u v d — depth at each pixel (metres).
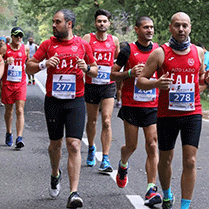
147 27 11.04
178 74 9.17
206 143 18.30
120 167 11.44
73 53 10.19
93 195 11.09
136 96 11.03
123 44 11.25
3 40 16.42
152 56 9.23
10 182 12.09
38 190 11.44
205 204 10.57
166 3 38.12
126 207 10.25
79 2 46.72
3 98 16.45
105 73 14.10
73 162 9.88
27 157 14.96
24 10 53.41
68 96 10.18
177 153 16.22
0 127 20.73
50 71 10.24
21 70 16.52
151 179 10.67
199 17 38.88
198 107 9.33
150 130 10.97
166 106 9.34
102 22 14.62
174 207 10.34
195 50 9.28
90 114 14.05
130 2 40.62
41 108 27.75
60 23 10.02
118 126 22.05
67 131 10.07
